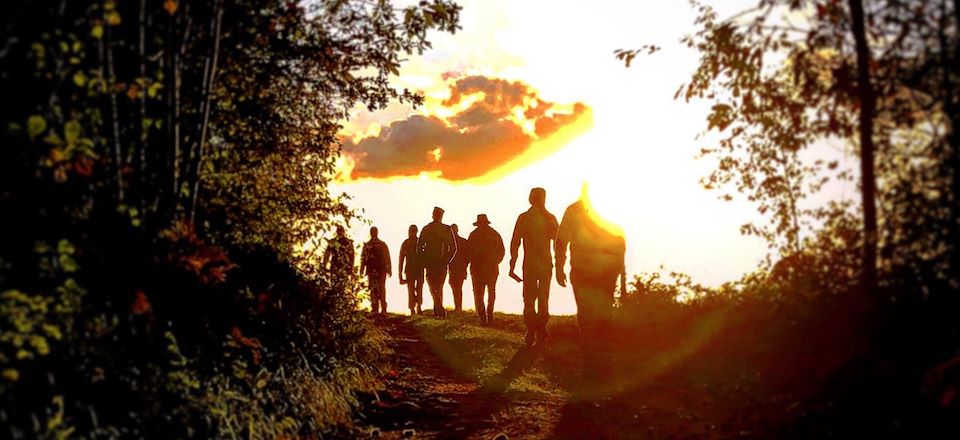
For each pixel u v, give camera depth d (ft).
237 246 31.12
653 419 29.40
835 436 20.54
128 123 22.47
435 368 43.57
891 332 20.56
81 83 18.60
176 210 24.68
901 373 20.10
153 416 19.62
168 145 23.76
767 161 26.27
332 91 34.19
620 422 29.73
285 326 30.91
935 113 21.66
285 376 28.45
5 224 17.87
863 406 20.35
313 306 35.29
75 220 19.69
